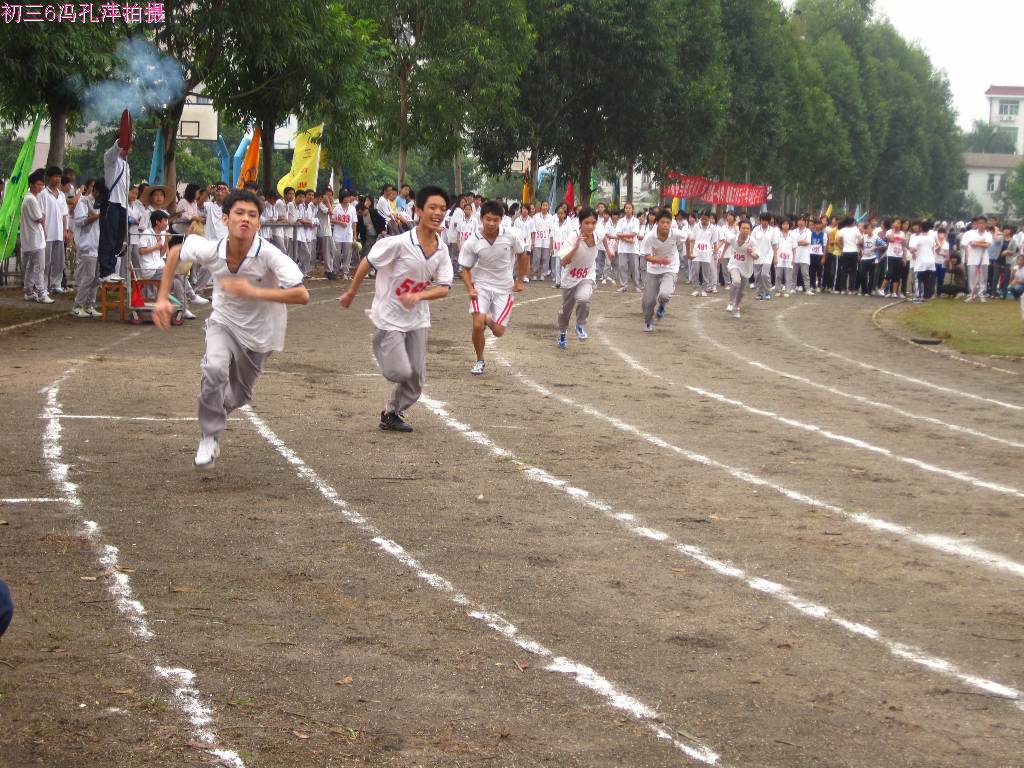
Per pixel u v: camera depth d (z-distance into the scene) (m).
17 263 21.53
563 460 9.03
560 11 38.56
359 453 8.94
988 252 31.64
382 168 79.19
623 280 28.77
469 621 5.40
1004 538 7.20
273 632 5.16
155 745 4.05
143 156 54.19
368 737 4.17
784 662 5.03
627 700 4.57
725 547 6.79
